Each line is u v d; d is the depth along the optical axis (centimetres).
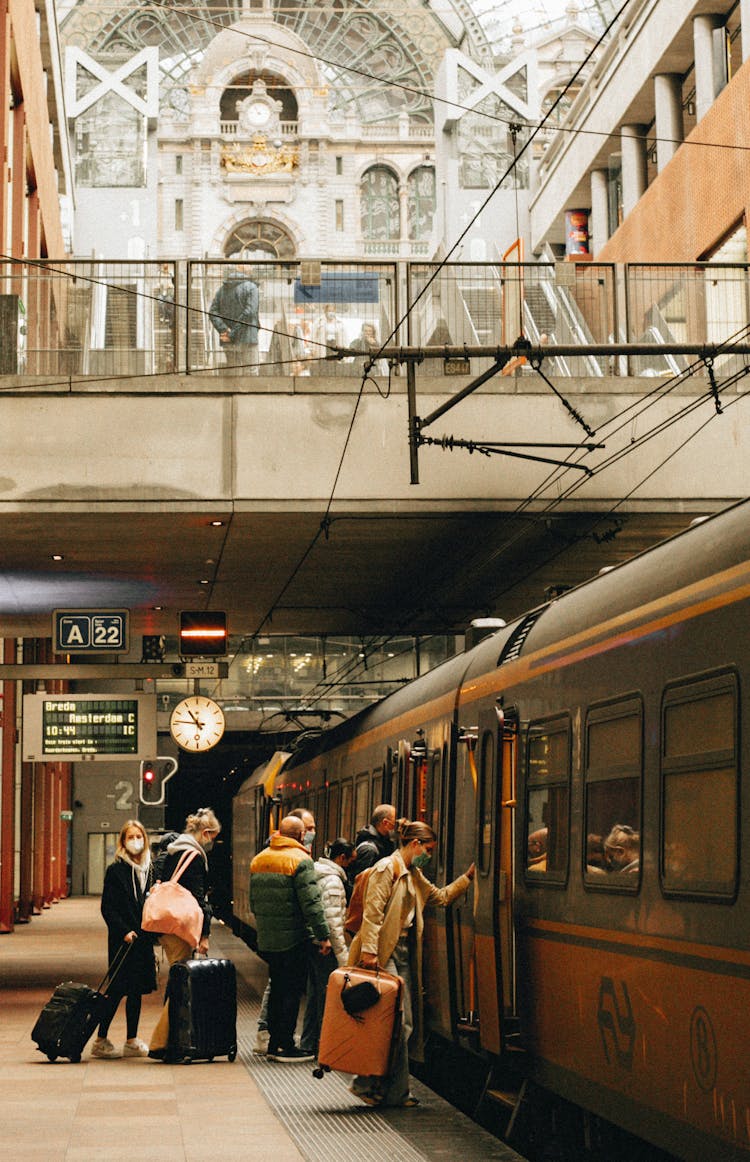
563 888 903
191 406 1739
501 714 1068
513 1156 823
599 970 830
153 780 3500
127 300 1761
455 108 6328
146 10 9362
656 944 737
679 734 725
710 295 1827
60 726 2123
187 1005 1210
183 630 2092
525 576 2278
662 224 3291
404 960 1080
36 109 3356
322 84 9606
